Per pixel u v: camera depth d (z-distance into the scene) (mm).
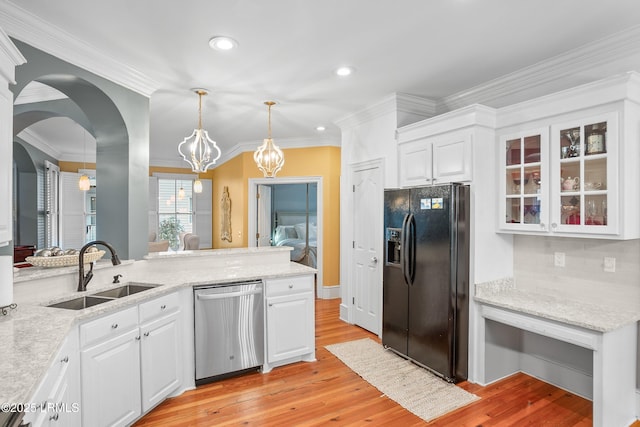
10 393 1079
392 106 3643
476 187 2824
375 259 3934
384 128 3805
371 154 4000
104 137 3037
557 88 2811
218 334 2832
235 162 6641
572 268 2699
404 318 3240
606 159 2246
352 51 2625
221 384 2842
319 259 5688
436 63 2814
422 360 3047
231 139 5812
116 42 2465
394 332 3371
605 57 2488
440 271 2857
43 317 1784
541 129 2570
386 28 2303
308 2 2010
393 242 3408
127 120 2941
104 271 2670
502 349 2934
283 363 3193
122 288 2709
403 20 2205
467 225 2842
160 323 2477
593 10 2086
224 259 3406
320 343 3719
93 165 7465
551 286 2826
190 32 2340
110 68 2719
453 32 2348
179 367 2684
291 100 3729
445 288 2818
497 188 2920
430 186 2953
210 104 3861
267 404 2555
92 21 2195
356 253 4301
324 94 3541
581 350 2662
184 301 2738
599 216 2311
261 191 6254
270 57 2717
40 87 3371
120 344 2125
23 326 1653
